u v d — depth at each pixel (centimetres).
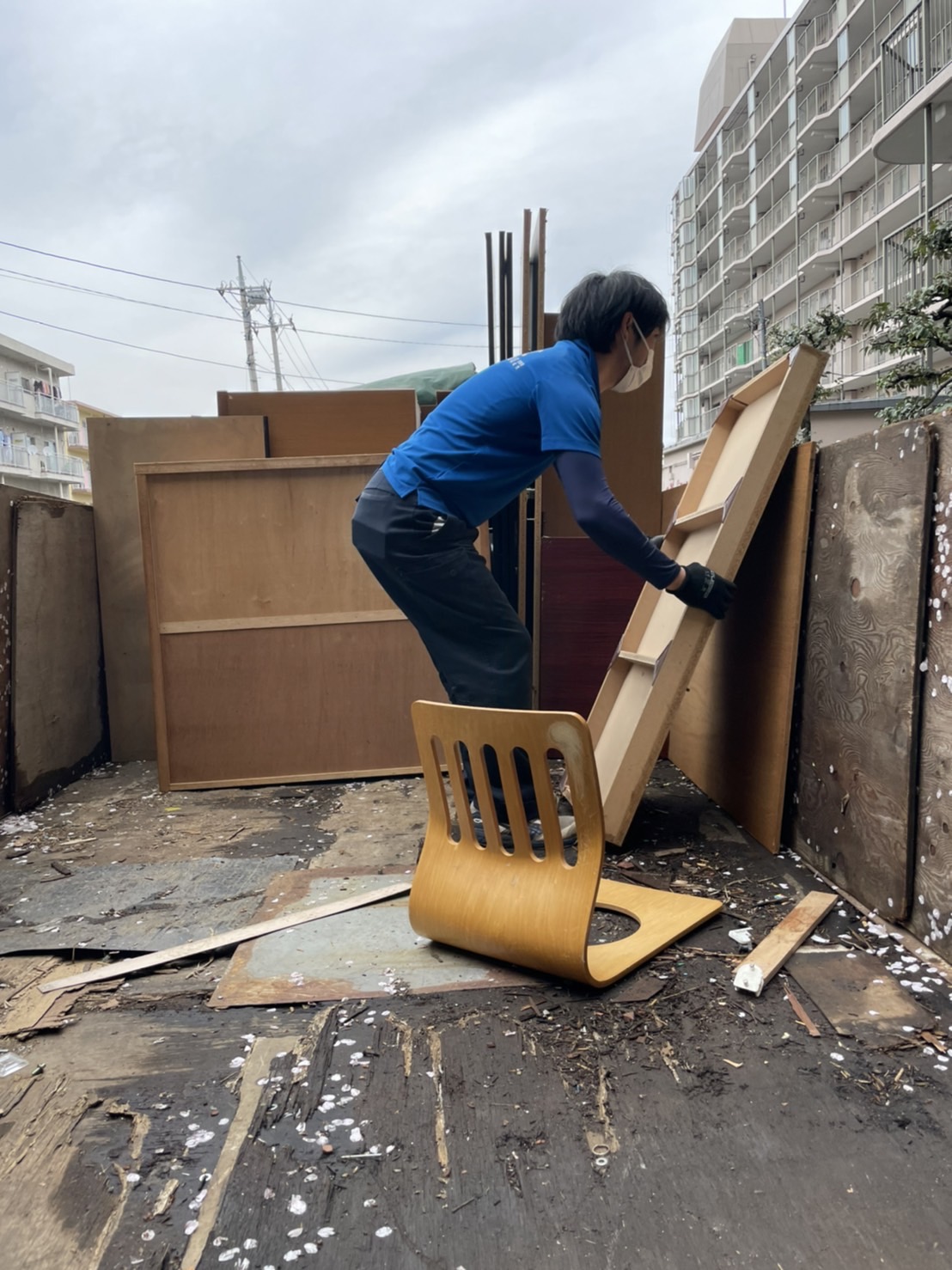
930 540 147
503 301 371
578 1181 96
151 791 303
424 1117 109
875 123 2361
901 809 155
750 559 226
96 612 354
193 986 151
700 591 192
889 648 159
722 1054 121
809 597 196
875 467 165
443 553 189
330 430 358
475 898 153
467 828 157
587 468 175
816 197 2734
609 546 178
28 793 283
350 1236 89
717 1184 95
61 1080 121
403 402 357
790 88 2911
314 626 300
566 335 192
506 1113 109
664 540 259
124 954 166
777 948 151
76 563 334
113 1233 90
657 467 346
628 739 220
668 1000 138
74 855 231
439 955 158
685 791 272
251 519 297
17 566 280
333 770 305
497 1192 94
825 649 188
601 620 325
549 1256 85
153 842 242
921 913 151
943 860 144
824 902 171
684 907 172
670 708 209
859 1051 120
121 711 361
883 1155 98
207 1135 106
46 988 150
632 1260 84
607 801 214
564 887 142
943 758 143
